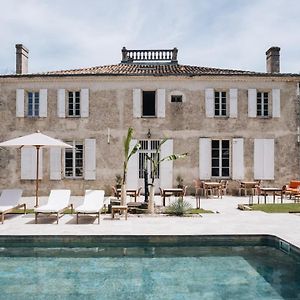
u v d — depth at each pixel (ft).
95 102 54.75
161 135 54.29
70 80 54.80
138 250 23.36
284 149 54.49
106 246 24.43
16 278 18.10
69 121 54.75
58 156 54.19
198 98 54.60
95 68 62.75
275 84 54.85
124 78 54.34
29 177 54.34
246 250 23.40
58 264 20.47
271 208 38.14
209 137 54.24
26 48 60.54
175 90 54.60
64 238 24.71
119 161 54.24
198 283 17.33
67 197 34.78
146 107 59.88
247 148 54.34
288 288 16.57
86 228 27.09
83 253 22.65
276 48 58.34
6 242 24.71
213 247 24.16
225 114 55.93
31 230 26.32
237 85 54.80
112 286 16.94
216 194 53.06
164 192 40.16
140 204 36.27
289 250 22.31
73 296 15.69
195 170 54.08
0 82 55.11
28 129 54.90
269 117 54.70
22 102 54.90
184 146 54.24
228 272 18.95
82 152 55.52
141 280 17.74
